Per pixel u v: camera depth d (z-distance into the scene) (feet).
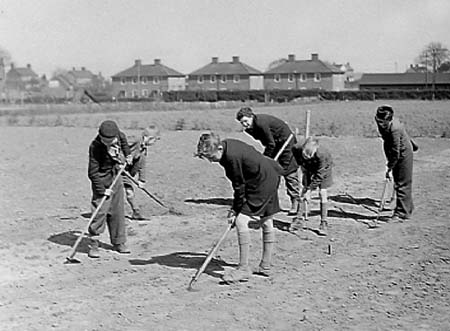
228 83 399.24
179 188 50.98
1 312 23.27
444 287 26.18
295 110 173.88
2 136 103.55
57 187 52.16
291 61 400.26
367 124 125.80
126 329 21.68
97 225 30.42
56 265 29.40
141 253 31.63
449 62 325.01
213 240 34.14
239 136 101.35
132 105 207.82
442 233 35.83
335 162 67.82
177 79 420.36
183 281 26.96
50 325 22.04
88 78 461.37
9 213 41.29
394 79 346.33
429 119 135.13
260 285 26.50
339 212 41.86
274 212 27.35
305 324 22.17
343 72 402.52
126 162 31.45
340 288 26.14
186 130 116.98
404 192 39.40
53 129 120.47
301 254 31.45
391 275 27.91
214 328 21.77
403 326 21.99
